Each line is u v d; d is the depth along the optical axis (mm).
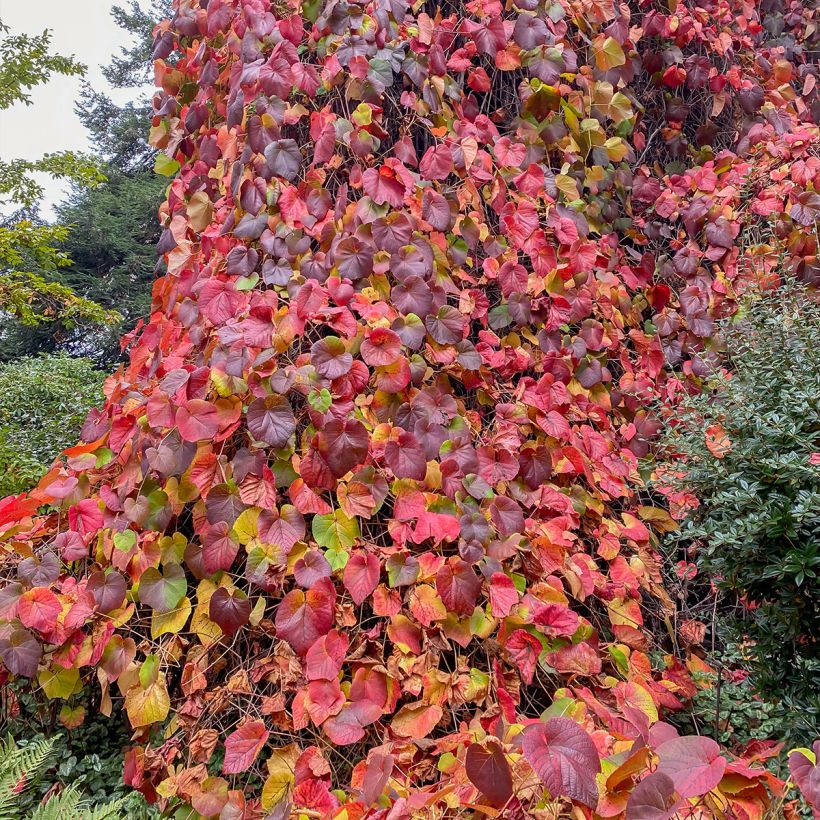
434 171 2131
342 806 1426
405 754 1545
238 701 1708
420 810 1396
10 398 5324
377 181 2004
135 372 2422
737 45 3051
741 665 2084
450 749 1563
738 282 2613
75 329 13891
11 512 1972
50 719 1990
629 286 2656
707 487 1813
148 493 1854
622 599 2049
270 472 1764
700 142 2928
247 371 1812
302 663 1646
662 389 2576
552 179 2391
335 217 2033
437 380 2027
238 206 2119
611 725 1613
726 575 1750
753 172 2768
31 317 6797
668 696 1885
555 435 2092
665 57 2836
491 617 1743
